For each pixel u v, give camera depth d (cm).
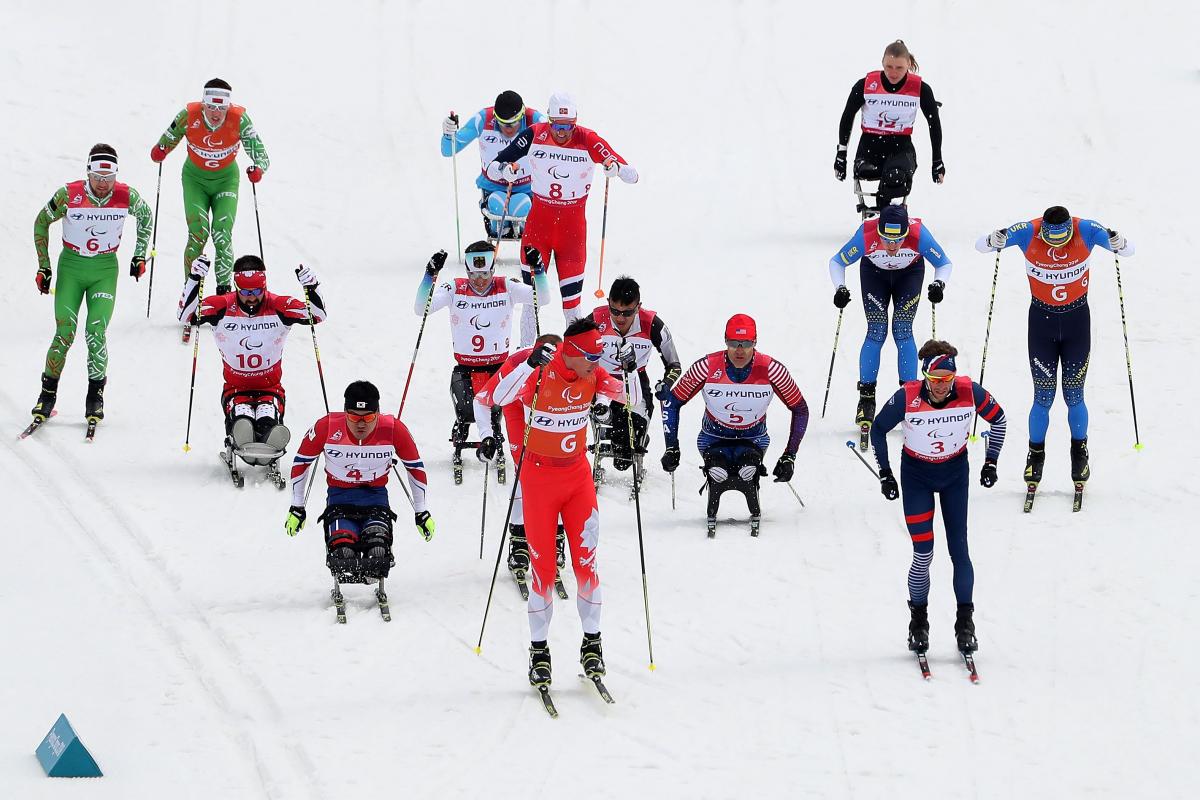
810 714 3275
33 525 4100
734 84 7738
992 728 3216
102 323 4628
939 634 3597
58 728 3089
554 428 3275
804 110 7462
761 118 7369
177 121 5291
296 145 7006
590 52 8075
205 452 4566
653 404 4397
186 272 5462
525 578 3822
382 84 7700
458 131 5891
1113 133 7044
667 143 7094
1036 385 4206
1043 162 6775
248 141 5325
